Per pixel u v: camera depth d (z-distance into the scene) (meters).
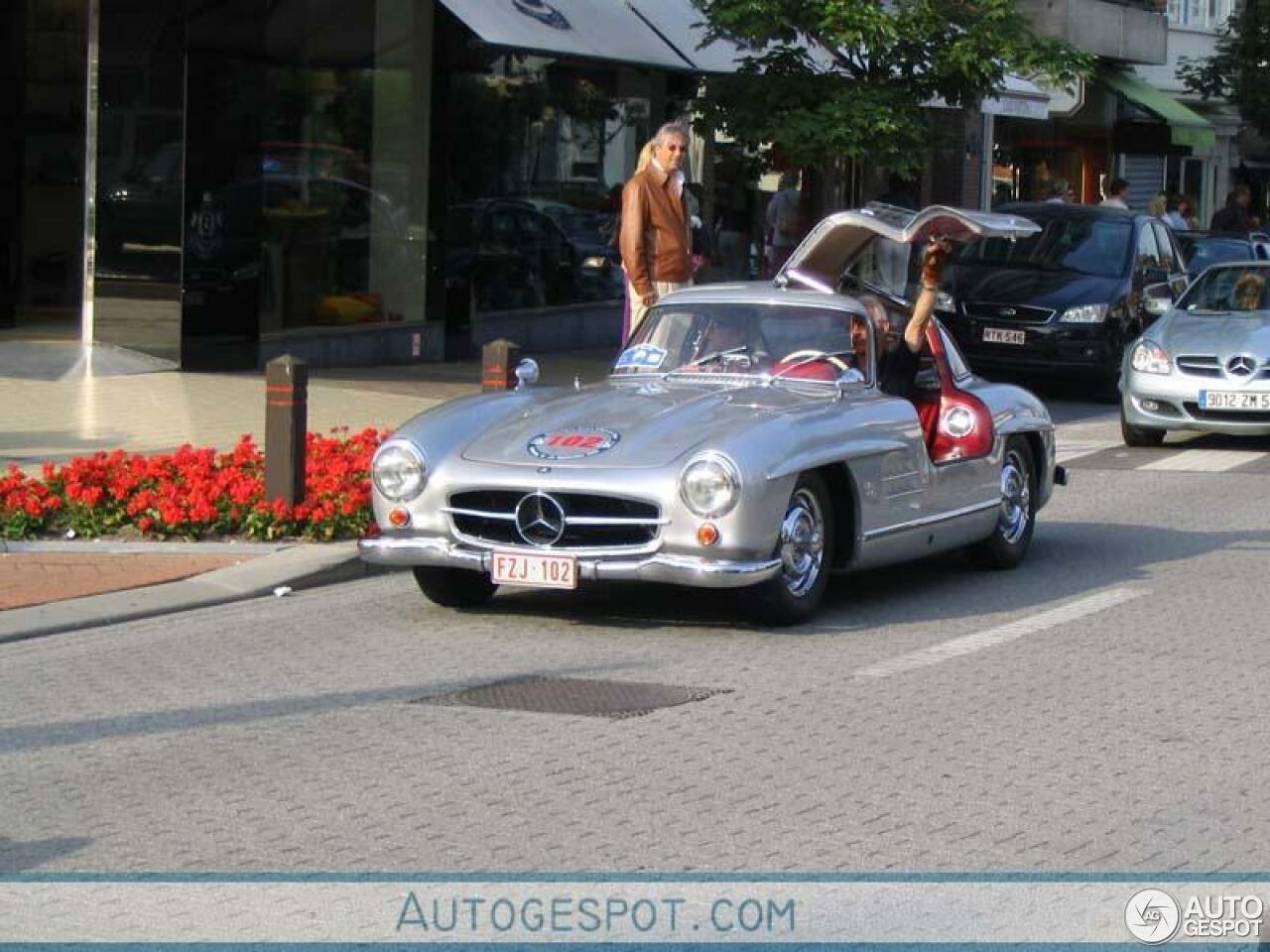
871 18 23.84
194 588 12.96
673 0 27.97
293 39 23.97
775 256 29.95
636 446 11.42
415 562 11.71
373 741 9.30
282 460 14.45
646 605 12.63
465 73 26.62
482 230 27.20
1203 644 11.70
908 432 12.51
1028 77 26.89
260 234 23.42
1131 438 21.91
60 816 8.13
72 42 23.58
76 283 23.83
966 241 13.52
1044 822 8.10
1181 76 47.59
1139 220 27.47
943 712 9.91
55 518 14.51
